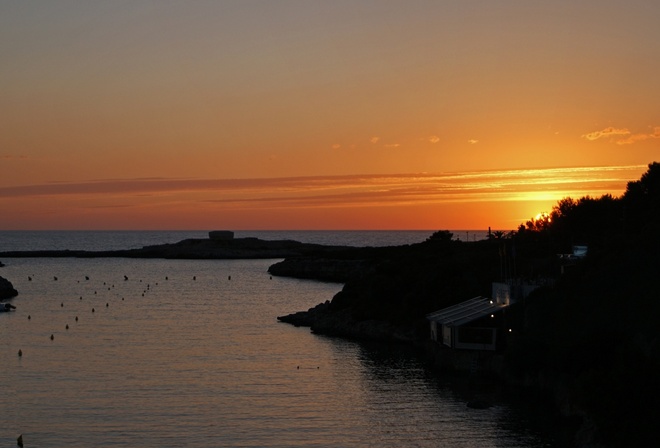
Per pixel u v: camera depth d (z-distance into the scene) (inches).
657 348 3139.8
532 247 7185.0
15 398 3727.9
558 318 4084.6
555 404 3481.8
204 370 4382.4
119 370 4382.4
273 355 4852.4
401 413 3462.1
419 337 5196.9
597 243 5900.6
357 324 5693.9
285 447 3011.8
